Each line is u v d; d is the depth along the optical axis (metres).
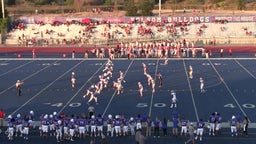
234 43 66.88
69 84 39.09
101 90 36.50
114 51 55.38
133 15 78.19
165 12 84.94
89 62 51.81
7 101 33.34
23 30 72.50
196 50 58.38
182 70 45.47
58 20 73.94
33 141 24.47
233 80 39.94
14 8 92.31
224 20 72.50
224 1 95.88
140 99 33.38
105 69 44.78
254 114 28.70
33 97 34.56
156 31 70.62
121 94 35.19
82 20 73.50
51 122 25.31
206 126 26.23
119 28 71.75
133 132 25.39
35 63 51.47
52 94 35.47
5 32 71.62
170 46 56.59
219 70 45.19
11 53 60.38
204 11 86.06
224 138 24.38
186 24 71.88
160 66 48.16
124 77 41.78
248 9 89.12
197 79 40.59
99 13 84.75
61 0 103.00
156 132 24.94
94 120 25.30
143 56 56.09
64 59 54.50
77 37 69.94
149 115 28.77
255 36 68.19
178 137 24.78
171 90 36.22
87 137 25.12
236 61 51.12
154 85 37.00
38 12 88.62
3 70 46.94
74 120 24.89
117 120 25.12
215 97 33.59
